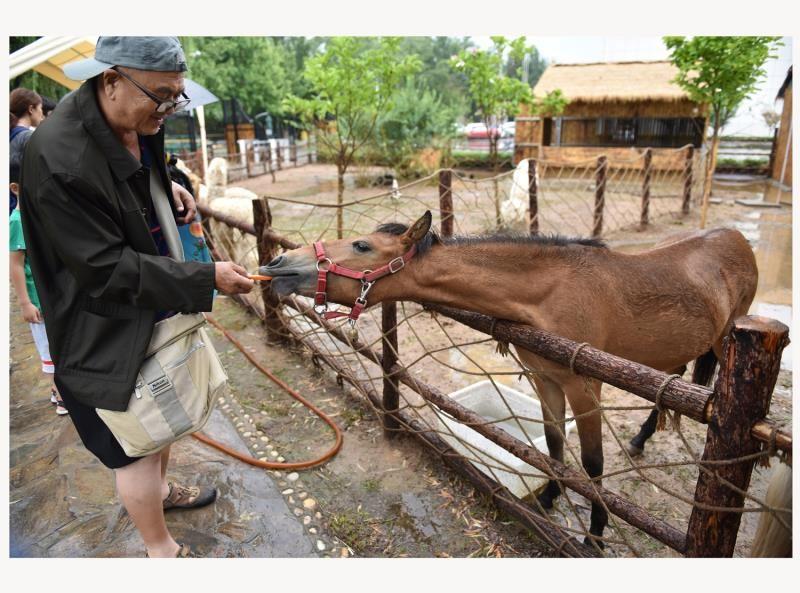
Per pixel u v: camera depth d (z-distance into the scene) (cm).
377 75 788
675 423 154
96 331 169
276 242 411
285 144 2411
